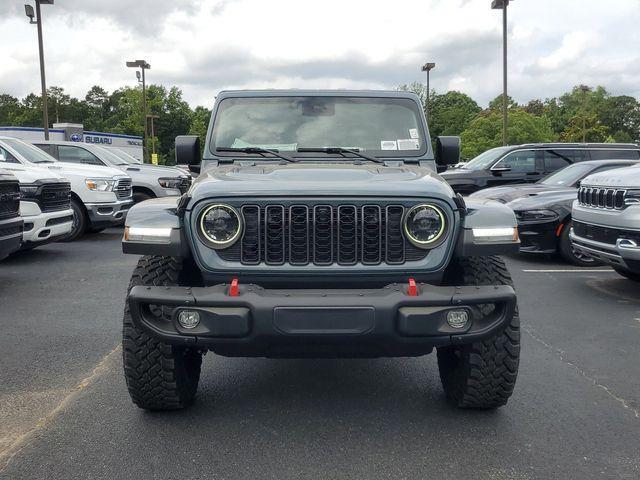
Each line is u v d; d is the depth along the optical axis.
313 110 4.79
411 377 4.56
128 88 84.50
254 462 3.25
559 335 5.64
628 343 5.39
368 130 4.74
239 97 4.86
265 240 3.31
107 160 14.54
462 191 13.09
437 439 3.52
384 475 3.11
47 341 5.42
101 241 12.12
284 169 3.98
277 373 4.66
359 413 3.90
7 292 7.43
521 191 10.16
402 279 3.38
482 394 3.68
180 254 3.37
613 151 13.11
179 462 3.24
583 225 7.41
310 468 3.19
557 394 4.20
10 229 7.02
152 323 3.29
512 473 3.13
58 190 9.45
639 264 6.57
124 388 4.30
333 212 3.31
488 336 3.29
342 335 3.13
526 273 8.76
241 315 3.12
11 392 4.22
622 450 3.38
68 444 3.44
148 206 3.55
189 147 4.85
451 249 3.38
